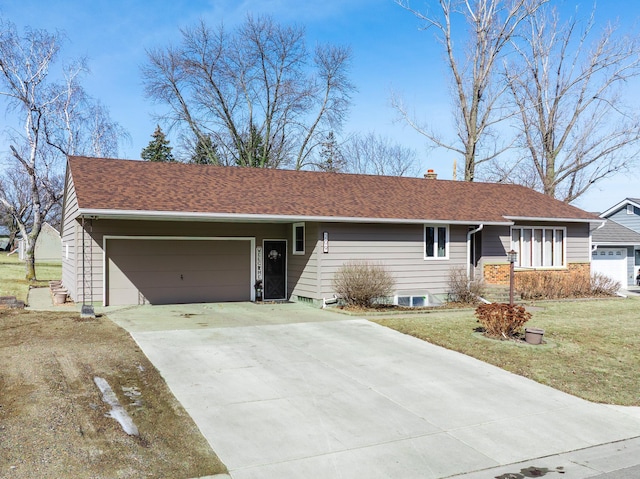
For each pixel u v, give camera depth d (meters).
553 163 30.72
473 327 12.41
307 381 8.05
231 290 17.16
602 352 10.42
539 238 20.45
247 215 14.18
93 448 5.29
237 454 5.48
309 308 15.58
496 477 5.23
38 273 30.56
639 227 32.31
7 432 5.49
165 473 4.96
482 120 30.03
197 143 37.12
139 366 8.32
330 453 5.62
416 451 5.78
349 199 17.23
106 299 15.38
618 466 5.55
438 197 19.61
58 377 7.43
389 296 16.41
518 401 7.59
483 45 28.88
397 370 8.84
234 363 8.83
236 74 36.50
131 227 15.67
